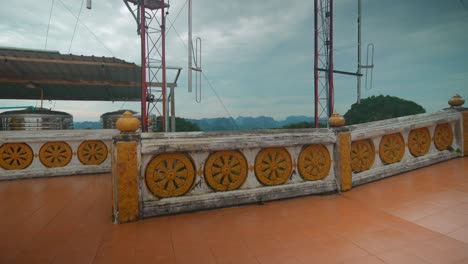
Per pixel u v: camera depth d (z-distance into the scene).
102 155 7.35
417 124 5.57
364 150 4.95
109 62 10.60
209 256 2.42
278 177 4.25
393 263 2.24
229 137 3.94
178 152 3.64
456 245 2.50
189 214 3.54
